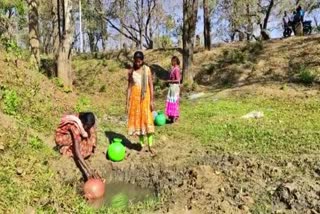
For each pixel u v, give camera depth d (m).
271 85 16.02
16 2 15.73
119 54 25.31
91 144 7.86
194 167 7.76
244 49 21.30
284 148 8.84
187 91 18.03
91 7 38.25
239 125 10.95
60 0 15.77
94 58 25.62
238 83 18.08
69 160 7.58
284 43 20.72
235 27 36.66
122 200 6.64
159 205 6.16
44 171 6.72
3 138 7.34
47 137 8.81
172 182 7.29
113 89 20.72
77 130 7.48
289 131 10.14
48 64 21.06
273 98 14.23
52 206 5.66
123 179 7.70
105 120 12.05
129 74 8.88
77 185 6.88
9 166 6.44
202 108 13.54
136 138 10.09
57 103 11.61
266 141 9.41
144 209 6.04
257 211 5.89
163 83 19.72
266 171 7.45
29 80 11.75
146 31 39.09
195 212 5.86
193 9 18.61
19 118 8.87
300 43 20.11
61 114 10.73
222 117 12.06
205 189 6.70
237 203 6.15
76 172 7.27
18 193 5.71
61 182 6.66
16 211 5.32
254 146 9.12
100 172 7.93
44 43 44.88
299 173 7.35
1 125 7.81
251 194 6.48
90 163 8.18
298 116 11.72
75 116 7.62
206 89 18.08
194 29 18.78
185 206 6.04
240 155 8.50
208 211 5.87
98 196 6.54
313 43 19.55
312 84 15.43
